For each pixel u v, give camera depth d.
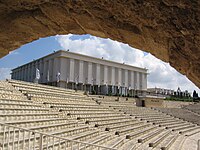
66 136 9.19
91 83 43.62
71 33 6.87
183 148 15.14
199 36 4.59
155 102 36.38
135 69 51.19
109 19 5.59
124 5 4.87
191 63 5.38
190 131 25.52
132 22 5.38
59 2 5.34
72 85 40.94
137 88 51.12
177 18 4.55
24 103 10.59
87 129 12.57
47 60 42.31
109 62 46.88
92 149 8.85
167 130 22.03
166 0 4.33
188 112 35.16
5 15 5.67
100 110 19.53
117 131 14.67
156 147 13.43
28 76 47.38
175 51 5.43
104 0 4.94
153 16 4.83
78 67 41.88
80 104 17.67
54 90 19.08
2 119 7.01
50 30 6.58
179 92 53.09
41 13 5.79
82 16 5.78
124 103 29.06
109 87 46.31
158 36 5.37
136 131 17.14
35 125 8.28
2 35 6.34
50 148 6.72
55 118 10.94
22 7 5.51
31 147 5.94
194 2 4.14
